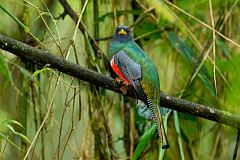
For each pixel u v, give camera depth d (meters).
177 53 11.79
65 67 8.19
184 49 11.24
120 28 10.13
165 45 11.86
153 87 9.22
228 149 11.73
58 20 11.29
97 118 11.01
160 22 11.61
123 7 11.93
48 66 8.17
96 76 8.35
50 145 10.52
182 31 11.46
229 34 11.59
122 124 11.54
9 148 10.69
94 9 11.20
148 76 9.30
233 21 11.70
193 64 11.28
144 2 11.94
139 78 9.30
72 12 11.08
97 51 11.12
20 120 10.62
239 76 8.17
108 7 11.73
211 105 11.16
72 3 11.44
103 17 11.23
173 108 8.98
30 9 11.04
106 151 11.01
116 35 10.16
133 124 11.52
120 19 11.88
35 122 10.31
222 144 11.74
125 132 11.46
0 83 10.68
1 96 10.64
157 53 11.89
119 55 9.75
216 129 11.78
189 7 11.54
